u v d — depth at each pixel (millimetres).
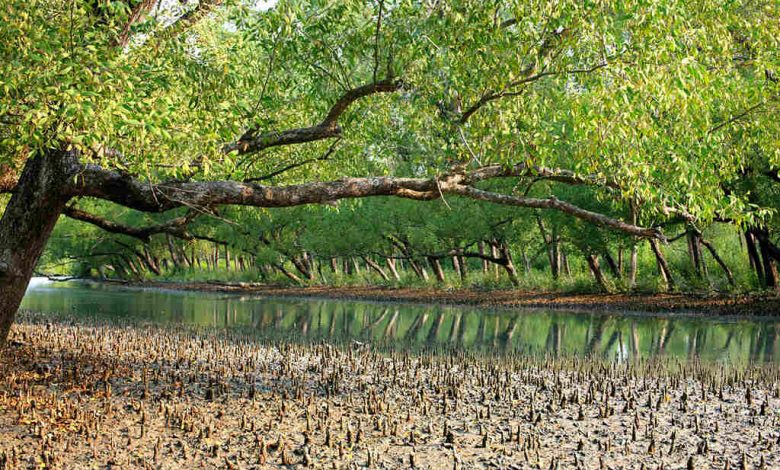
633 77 8602
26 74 6539
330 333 21359
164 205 9078
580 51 8859
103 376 11844
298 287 46594
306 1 9898
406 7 9305
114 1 8148
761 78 11305
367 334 21219
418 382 12336
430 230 38719
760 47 11367
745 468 7371
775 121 11422
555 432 8859
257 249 45656
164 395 10516
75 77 6516
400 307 33031
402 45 9430
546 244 37062
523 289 37688
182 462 7379
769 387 12234
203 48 9961
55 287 52406
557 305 31406
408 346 18203
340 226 42750
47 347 15289
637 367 14695
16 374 11586
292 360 14898
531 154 9648
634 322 24844
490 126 9617
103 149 8039
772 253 27594
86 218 12148
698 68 9008
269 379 12328
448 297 36656
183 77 9008
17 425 8586
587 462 7586
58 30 6824
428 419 9469
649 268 44375
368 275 48000
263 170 14875
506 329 22906
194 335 19703
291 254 46562
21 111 6734
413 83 9523
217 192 8914
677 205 10234
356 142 13680
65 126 7141
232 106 9219
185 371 12828
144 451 7734
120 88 6883
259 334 20703
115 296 40375
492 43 9070
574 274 42531
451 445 8164
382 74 10320
